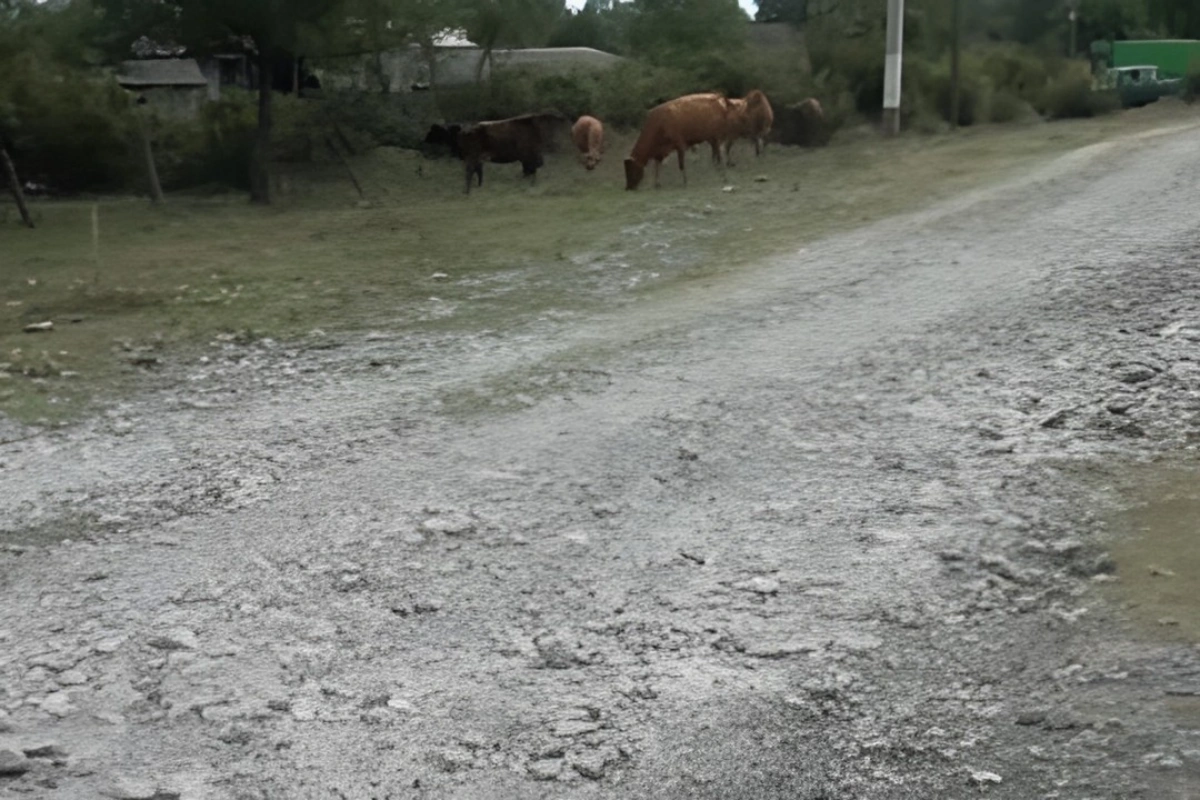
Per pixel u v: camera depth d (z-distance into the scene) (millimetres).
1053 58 38375
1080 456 7297
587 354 10359
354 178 28297
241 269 14836
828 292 11859
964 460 7434
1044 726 4684
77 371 10516
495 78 35156
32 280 14367
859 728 4805
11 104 24234
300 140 30328
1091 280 10961
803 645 5465
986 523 6535
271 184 28516
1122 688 4848
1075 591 5734
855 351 9797
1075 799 4199
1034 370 8844
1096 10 59344
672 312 11625
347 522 7195
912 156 23797
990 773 4414
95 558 6887
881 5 37156
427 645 5723
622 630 5754
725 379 9383
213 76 44281
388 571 6523
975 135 29344
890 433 7996
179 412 9469
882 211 16328
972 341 9688
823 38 37125
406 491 7617
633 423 8531
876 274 12414
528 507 7266
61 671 5602
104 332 11789
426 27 27125
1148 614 5398
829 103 34000
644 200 19359
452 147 30656
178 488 7887
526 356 10469
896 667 5246
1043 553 6145
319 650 5707
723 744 4754
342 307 12594
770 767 4582
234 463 8281
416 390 9680
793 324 10828
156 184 26797
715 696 5105
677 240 15328
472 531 6973
